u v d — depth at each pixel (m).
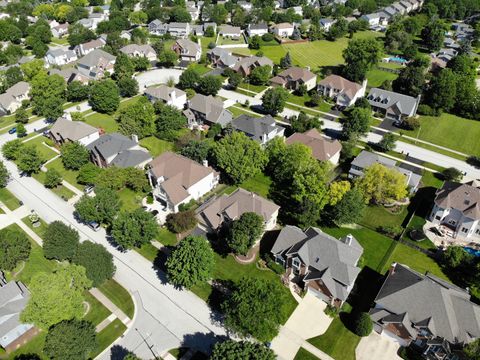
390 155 105.12
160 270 70.38
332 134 114.62
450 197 78.50
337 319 61.06
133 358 49.56
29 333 59.50
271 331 54.03
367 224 80.50
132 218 70.25
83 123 108.19
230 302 57.62
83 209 75.75
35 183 94.62
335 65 165.75
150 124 111.19
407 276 61.03
